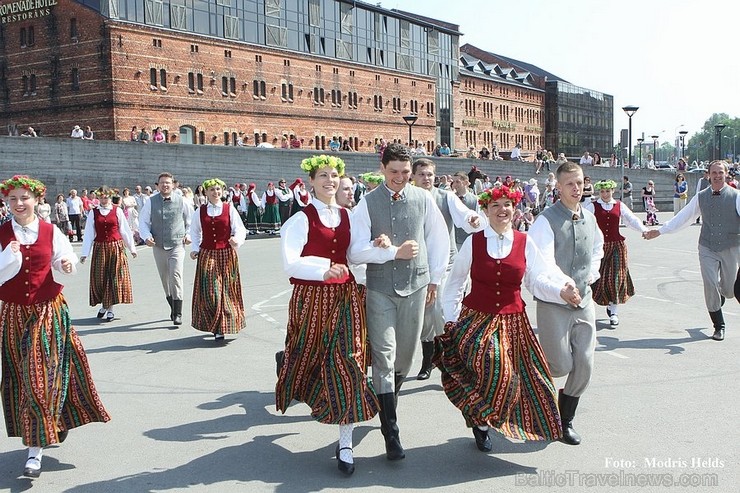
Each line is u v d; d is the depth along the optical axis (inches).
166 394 279.3
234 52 1726.1
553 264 213.3
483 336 200.5
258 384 292.2
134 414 255.4
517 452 213.8
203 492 189.0
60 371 205.9
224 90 1710.1
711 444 216.4
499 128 3090.6
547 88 3508.9
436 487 189.0
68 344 211.3
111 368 318.3
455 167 1653.5
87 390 213.0
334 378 201.0
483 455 211.6
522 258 206.8
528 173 1785.2
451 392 207.9
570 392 219.0
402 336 218.5
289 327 216.2
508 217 206.7
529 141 3358.8
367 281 216.8
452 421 243.0
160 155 1261.1
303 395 213.5
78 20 1481.3
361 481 193.8
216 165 1330.0
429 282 221.9
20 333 205.6
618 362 314.7
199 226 367.9
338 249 213.6
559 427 198.5
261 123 1806.1
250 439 229.1
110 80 1450.5
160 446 223.6
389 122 2290.8
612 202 389.7
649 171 1911.9
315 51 1991.9
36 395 199.2
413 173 298.4
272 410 258.8
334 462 208.7
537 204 1375.5
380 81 2249.0
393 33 2325.3
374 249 209.0
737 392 268.8
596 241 232.4
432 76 2518.5
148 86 1518.2
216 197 364.8
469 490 186.9
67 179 1163.3
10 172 1107.3
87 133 1290.6
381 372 209.9
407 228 217.0
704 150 6712.6
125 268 435.8
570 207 227.3
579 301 203.2
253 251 868.6
